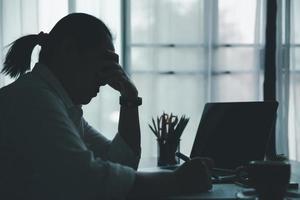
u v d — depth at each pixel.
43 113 0.97
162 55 2.84
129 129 1.38
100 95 2.76
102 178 0.93
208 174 1.05
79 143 0.96
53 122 0.96
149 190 0.97
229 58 2.89
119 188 0.94
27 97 0.99
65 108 1.07
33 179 0.94
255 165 0.87
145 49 2.83
